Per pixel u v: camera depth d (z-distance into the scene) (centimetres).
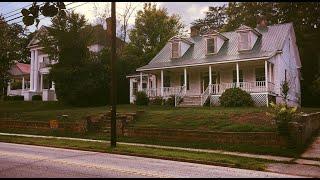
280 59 3222
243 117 2142
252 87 3067
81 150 1745
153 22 5506
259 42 3344
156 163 1374
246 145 1784
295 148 1684
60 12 689
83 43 3903
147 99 3469
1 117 3005
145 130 2122
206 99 3209
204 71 3578
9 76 3506
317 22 4562
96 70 3853
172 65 3441
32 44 5106
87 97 3825
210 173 1178
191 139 1953
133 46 5397
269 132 1778
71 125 2425
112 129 1798
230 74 3450
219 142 1867
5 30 3375
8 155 1411
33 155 1435
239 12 4969
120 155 1606
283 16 4669
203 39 3741
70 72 3734
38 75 5078
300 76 4097
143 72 3706
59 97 3838
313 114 2106
